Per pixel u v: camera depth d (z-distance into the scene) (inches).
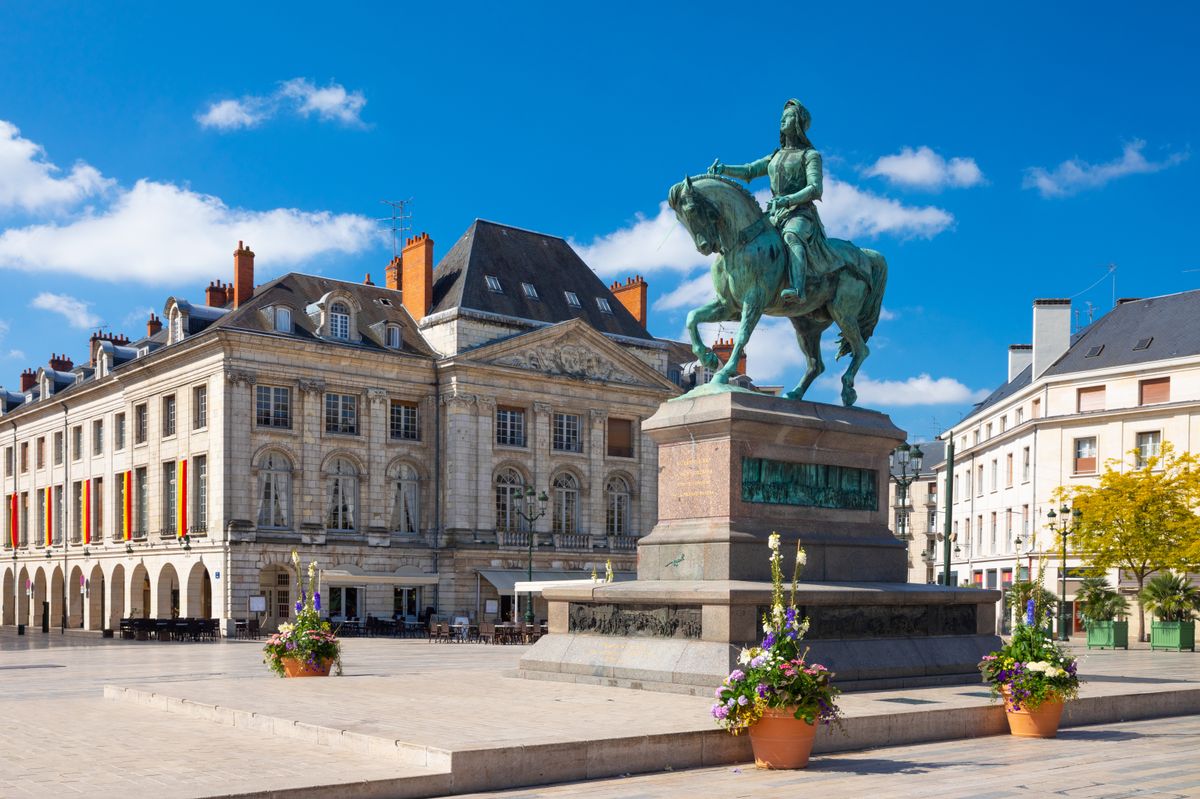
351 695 542.0
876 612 593.3
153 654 1231.5
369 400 2011.6
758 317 608.4
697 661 538.6
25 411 2559.1
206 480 1903.3
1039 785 373.1
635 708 480.1
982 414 2395.4
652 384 2315.5
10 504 2667.3
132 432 2134.6
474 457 2069.4
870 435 642.8
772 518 600.7
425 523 2060.8
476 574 2054.6
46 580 2474.2
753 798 351.9
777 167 647.1
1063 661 493.4
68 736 444.1
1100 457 1911.9
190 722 489.7
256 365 1888.5
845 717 451.2
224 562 1828.2
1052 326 2161.7
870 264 669.3
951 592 623.5
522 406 2151.8
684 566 592.1
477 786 365.1
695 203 594.2
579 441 2223.2
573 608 630.5
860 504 645.3
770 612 543.2
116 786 335.3
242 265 2081.7
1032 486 2015.3
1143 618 1598.2
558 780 380.8
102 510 2262.6
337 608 1953.7
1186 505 1624.0
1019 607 518.9
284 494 1915.6
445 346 2094.0
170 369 2004.2
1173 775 393.4
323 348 1942.7
